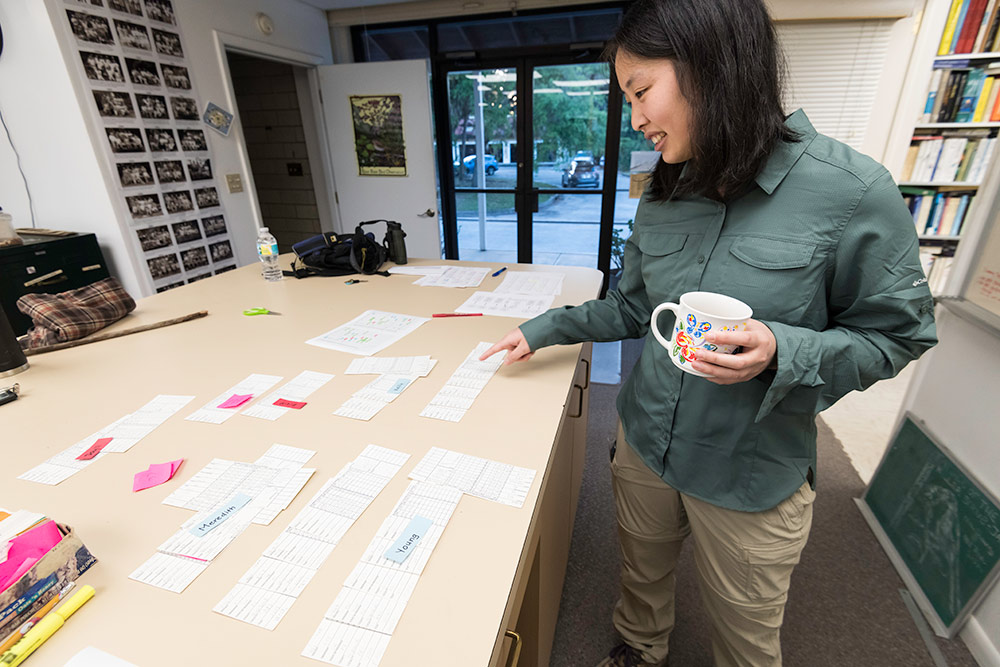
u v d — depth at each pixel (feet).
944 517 4.37
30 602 1.55
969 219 4.39
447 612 1.59
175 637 1.53
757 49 1.84
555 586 3.77
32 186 7.95
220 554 1.83
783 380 1.92
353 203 13.23
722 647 3.05
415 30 12.51
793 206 2.11
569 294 4.95
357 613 1.59
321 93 12.31
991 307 4.07
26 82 7.18
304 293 5.19
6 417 2.84
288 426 2.66
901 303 2.00
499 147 13.05
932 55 8.30
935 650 4.02
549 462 2.35
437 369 3.32
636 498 3.16
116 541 1.90
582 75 11.71
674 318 3.01
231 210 9.94
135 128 7.95
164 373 3.35
